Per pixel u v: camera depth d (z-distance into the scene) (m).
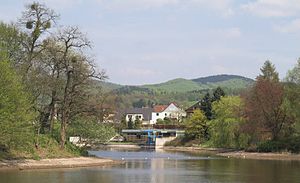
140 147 161.00
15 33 72.31
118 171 59.53
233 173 58.19
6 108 55.06
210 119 148.50
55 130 79.69
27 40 72.88
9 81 56.81
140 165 71.88
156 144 159.00
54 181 45.84
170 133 169.38
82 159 73.56
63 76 74.62
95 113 77.31
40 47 73.44
